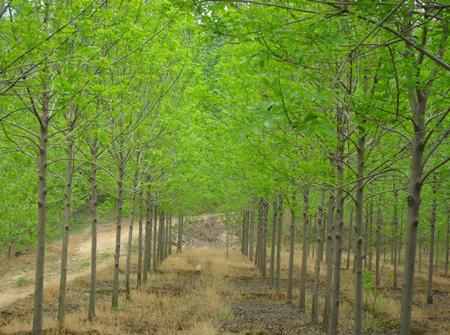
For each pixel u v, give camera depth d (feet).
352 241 113.70
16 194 42.29
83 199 52.75
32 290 58.95
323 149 20.08
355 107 13.39
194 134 41.37
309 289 60.44
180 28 31.68
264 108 7.72
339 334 33.91
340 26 14.73
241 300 49.65
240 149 25.85
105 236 117.50
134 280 63.36
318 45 11.63
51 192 51.08
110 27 19.21
